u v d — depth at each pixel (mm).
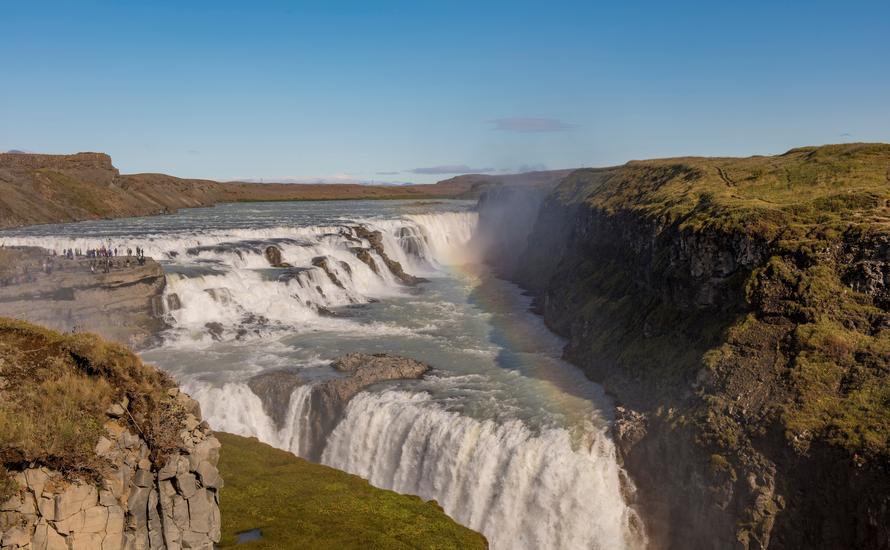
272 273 83812
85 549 21078
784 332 44406
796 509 35781
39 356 24188
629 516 42531
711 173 75438
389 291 98312
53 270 64688
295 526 36375
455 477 46938
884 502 32656
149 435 23375
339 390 53938
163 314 68688
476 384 56188
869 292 44062
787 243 48000
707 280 51406
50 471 21000
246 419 53688
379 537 36281
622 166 108250
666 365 49906
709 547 37906
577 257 84812
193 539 23922
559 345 68625
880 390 38000
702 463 39781
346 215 154500
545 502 44031
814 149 73750
